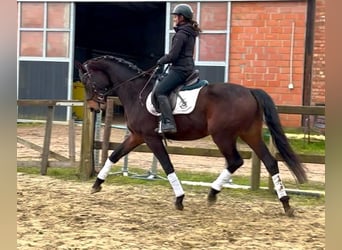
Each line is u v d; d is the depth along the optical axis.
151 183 7.22
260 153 5.42
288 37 13.27
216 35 13.70
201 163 9.43
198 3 13.77
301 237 4.51
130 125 5.79
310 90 13.22
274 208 5.80
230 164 5.41
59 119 14.98
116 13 20.25
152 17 21.17
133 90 5.82
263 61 13.46
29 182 7.04
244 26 13.53
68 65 14.90
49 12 14.95
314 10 13.05
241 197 6.40
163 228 4.75
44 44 15.03
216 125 5.30
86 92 6.18
